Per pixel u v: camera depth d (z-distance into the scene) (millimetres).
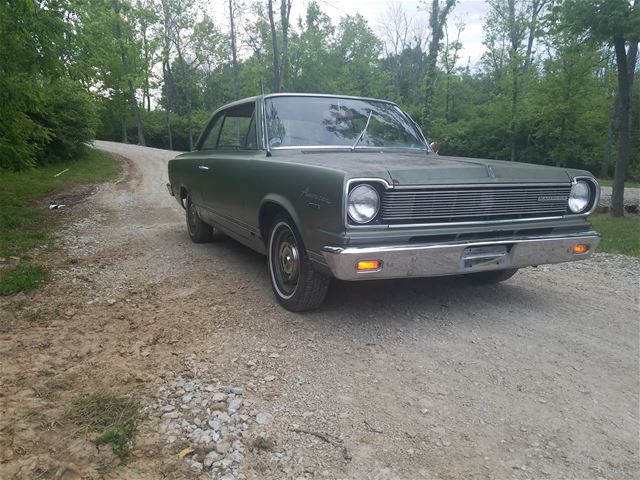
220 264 5742
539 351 3455
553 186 3830
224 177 5125
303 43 37875
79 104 25484
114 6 40438
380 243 3309
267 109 4762
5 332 3740
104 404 2752
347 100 5164
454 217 3512
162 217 9586
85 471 2223
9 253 6137
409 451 2391
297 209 3709
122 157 29688
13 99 8547
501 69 33312
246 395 2865
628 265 5973
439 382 3029
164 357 3359
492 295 4625
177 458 2314
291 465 2287
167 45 44438
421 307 4273
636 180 30578
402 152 4750
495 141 35312
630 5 10430
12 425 2543
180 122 59656
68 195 13844
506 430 2557
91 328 3852
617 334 3764
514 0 32125
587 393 2916
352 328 3816
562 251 3912
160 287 4902
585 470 2262
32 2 7609
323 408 2744
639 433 2537
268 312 4164
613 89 26875
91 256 6203
